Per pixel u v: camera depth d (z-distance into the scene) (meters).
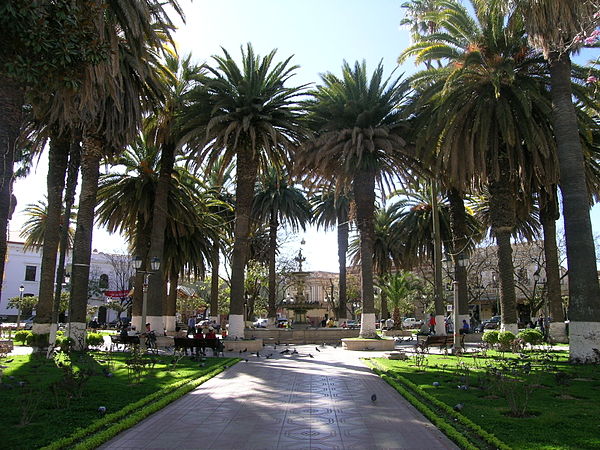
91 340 20.39
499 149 19.69
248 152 23.31
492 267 43.00
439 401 8.69
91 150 18.89
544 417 7.43
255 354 19.36
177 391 9.77
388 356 17.61
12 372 12.23
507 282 19.59
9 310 49.75
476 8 18.98
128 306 50.25
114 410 7.98
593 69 16.97
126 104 17.75
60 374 11.85
